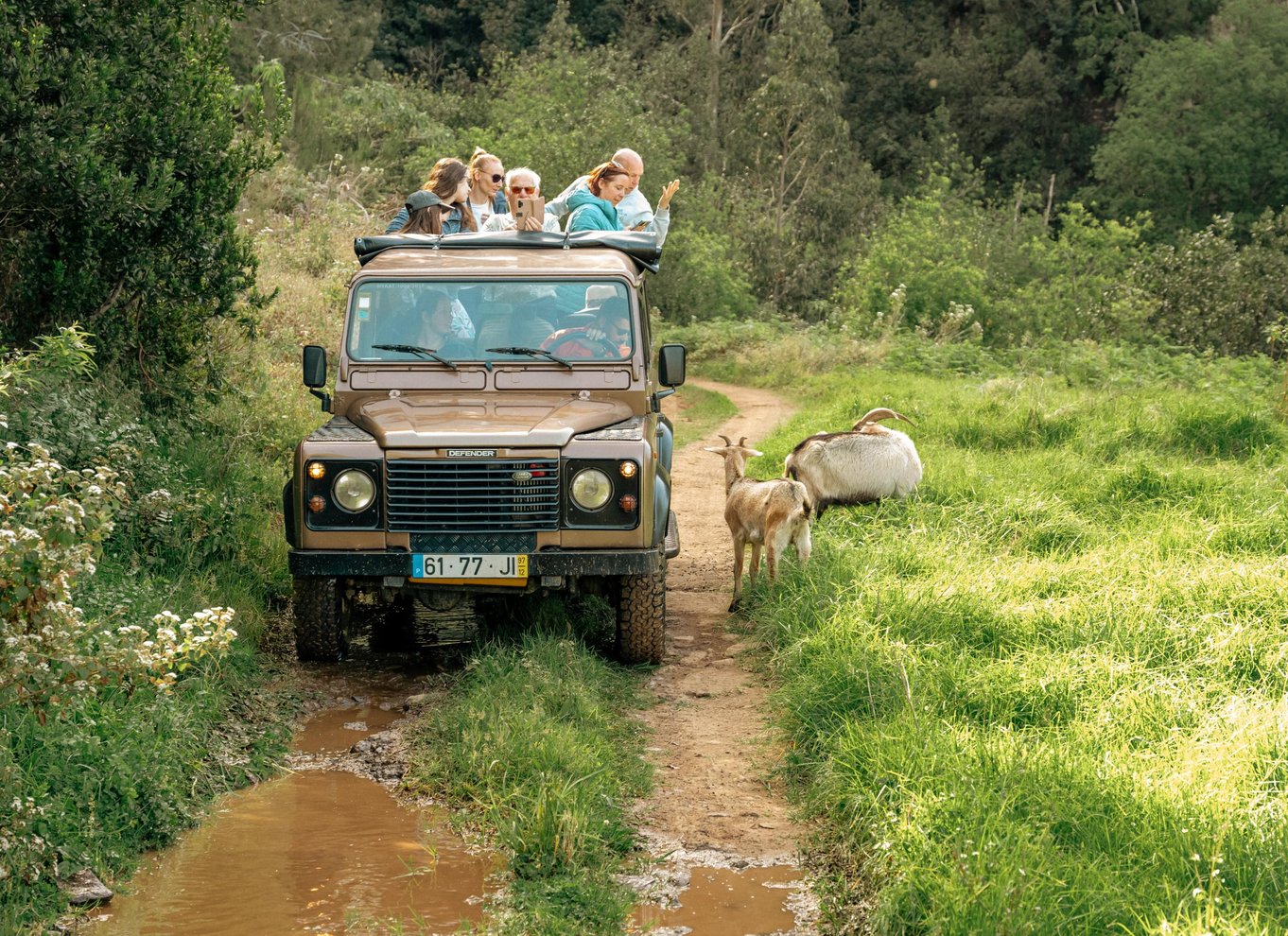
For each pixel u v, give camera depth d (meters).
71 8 8.10
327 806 5.44
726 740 6.21
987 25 62.66
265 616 7.82
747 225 43.53
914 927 4.15
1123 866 4.31
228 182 9.20
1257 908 3.95
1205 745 5.18
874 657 6.33
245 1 10.07
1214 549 8.53
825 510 9.86
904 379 20.06
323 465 6.71
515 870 4.80
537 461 6.68
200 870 4.85
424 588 6.95
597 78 38.94
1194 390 17.78
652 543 6.82
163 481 8.01
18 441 6.90
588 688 6.52
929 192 43.41
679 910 4.58
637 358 7.45
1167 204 55.66
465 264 7.61
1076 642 6.67
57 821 4.72
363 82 36.19
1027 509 9.60
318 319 14.85
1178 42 57.12
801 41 46.78
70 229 8.41
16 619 4.20
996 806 4.67
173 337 9.59
